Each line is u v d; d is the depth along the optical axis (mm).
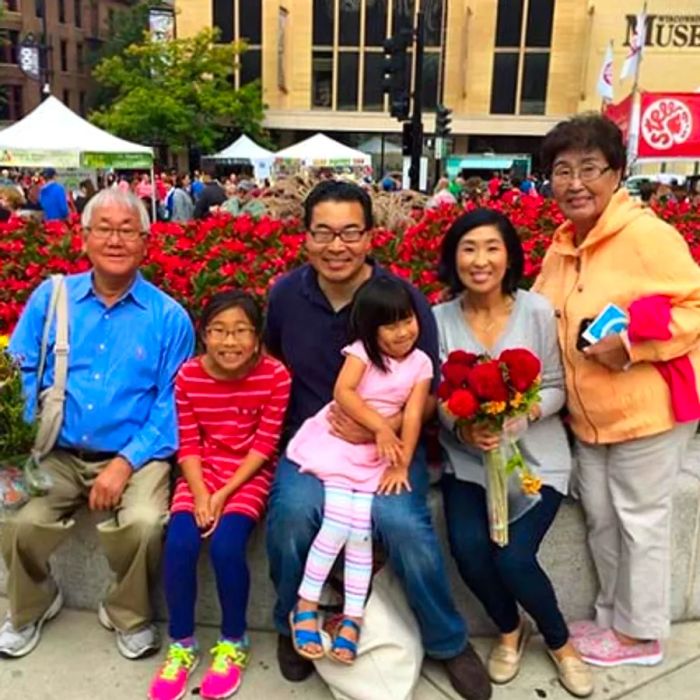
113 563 2615
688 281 2393
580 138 2402
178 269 4195
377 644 2412
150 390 2793
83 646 2738
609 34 31328
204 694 2480
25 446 2553
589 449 2645
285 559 2461
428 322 2631
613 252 2479
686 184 15305
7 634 2684
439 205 7574
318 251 2602
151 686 2516
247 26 32875
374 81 33188
